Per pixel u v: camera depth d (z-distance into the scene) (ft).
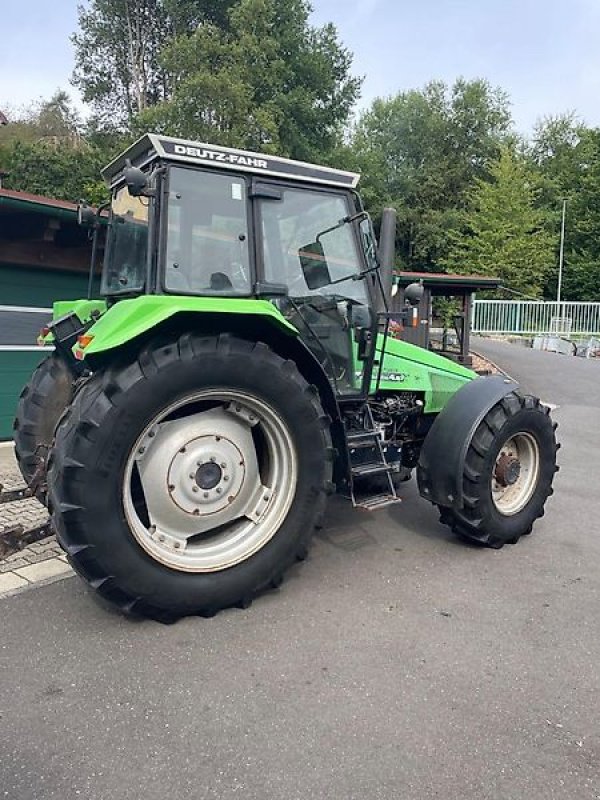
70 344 14.15
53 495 9.46
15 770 7.02
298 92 94.48
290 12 97.81
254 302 10.69
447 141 137.18
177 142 10.99
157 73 119.34
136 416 9.55
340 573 12.39
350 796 6.73
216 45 88.94
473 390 13.73
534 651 9.66
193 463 10.59
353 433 13.03
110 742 7.48
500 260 103.91
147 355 9.76
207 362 10.07
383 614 10.71
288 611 10.77
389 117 138.10
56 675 8.79
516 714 8.13
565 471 22.27
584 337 78.74
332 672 8.98
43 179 86.69
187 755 7.29
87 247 24.85
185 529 10.69
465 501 13.19
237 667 9.05
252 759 7.25
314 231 12.62
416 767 7.16
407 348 15.47
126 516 9.64
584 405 38.70
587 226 113.19
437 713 8.12
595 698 8.52
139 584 9.75
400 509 16.60
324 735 7.67
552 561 13.29
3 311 23.21
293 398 10.88
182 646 9.59
